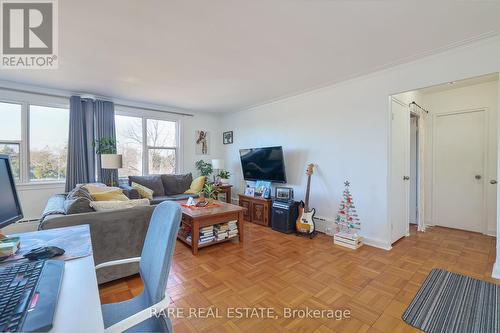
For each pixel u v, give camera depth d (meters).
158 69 2.94
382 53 2.51
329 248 3.02
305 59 2.66
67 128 4.00
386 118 2.98
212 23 1.95
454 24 1.97
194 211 3.11
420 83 2.67
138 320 0.79
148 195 4.11
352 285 2.12
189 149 5.48
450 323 1.62
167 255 0.85
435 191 4.08
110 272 2.08
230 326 1.61
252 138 5.08
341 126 3.45
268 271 2.39
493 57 2.21
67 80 3.35
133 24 1.96
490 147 3.55
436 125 4.04
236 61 2.71
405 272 2.35
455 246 3.07
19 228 3.53
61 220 1.84
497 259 2.24
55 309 0.62
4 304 0.61
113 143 4.11
